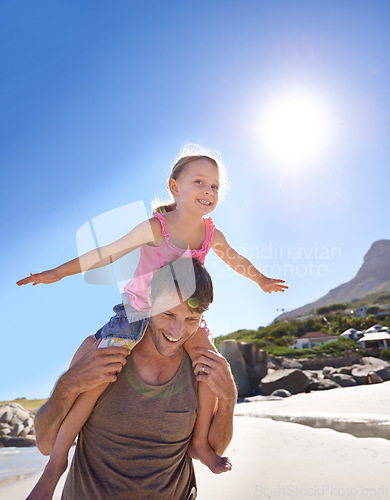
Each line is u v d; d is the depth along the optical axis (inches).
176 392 70.2
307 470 116.9
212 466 74.1
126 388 68.0
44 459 141.8
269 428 205.9
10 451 161.9
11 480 109.5
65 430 67.0
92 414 67.9
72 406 67.2
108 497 66.0
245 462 129.3
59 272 73.1
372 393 393.1
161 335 68.3
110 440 67.1
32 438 177.5
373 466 118.4
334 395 417.4
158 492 68.1
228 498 94.0
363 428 209.3
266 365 683.4
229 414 75.1
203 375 71.7
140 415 67.0
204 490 101.3
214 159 110.4
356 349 1290.6
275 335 2311.8
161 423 67.8
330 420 248.5
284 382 609.0
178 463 71.9
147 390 68.2
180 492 73.4
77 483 67.6
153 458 67.7
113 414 66.7
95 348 68.8
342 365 925.8
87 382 64.1
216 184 109.4
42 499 64.1
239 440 171.0
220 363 72.7
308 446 153.1
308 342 2005.4
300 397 473.4
